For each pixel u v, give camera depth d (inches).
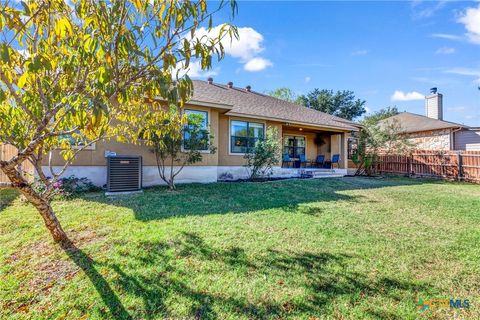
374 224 199.2
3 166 106.0
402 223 203.9
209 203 251.4
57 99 92.7
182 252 140.6
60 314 96.0
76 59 80.4
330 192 335.0
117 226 177.6
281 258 137.8
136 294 106.5
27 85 101.7
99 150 334.3
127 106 158.4
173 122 181.2
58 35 78.9
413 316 96.8
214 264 129.6
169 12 80.3
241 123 484.7
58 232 147.5
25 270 122.8
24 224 179.8
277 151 448.1
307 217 211.3
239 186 362.0
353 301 104.7
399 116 907.4
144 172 365.1
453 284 118.3
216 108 417.7
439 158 558.9
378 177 583.8
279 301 103.4
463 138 687.7
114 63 77.1
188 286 111.9
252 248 148.4
